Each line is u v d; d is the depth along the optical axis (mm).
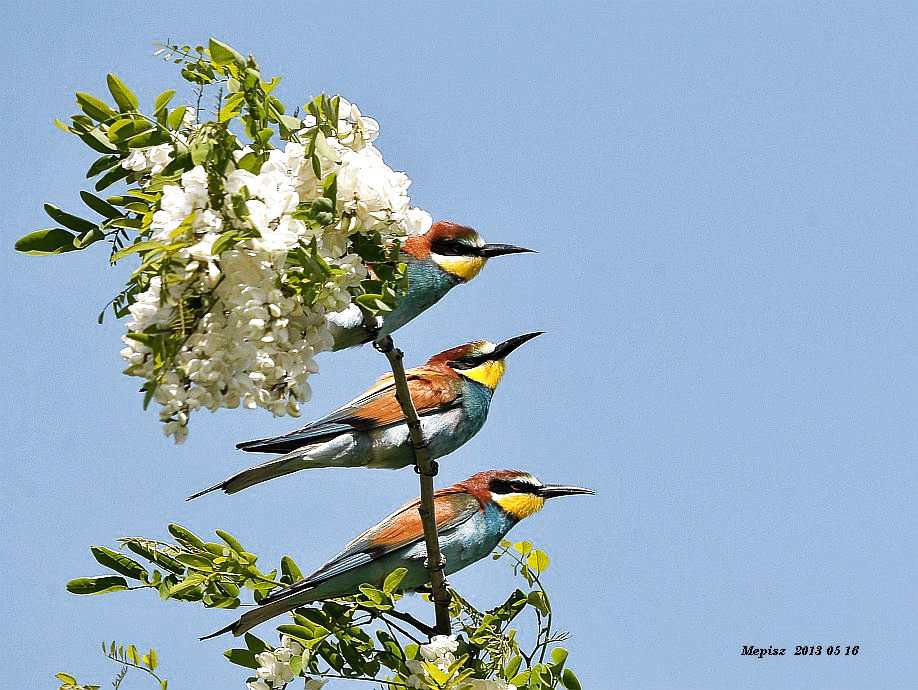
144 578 9336
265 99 6969
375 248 7191
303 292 6539
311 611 9664
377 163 7094
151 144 6801
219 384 6184
